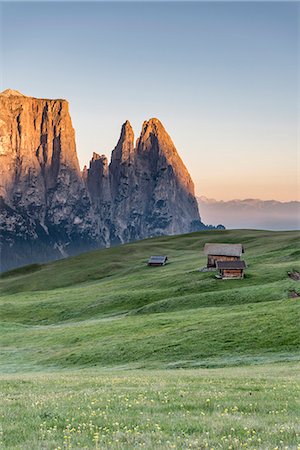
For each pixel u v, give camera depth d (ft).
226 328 195.11
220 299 301.02
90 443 46.50
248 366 143.13
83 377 122.11
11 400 77.15
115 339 217.56
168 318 246.06
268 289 304.91
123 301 358.43
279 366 134.82
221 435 48.42
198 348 177.47
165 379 104.27
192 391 79.51
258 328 186.80
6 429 54.19
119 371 153.07
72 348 216.95
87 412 62.28
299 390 78.23
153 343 195.11
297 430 48.60
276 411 60.03
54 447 45.73
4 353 229.45
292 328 179.52
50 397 78.54
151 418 57.11
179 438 46.80
